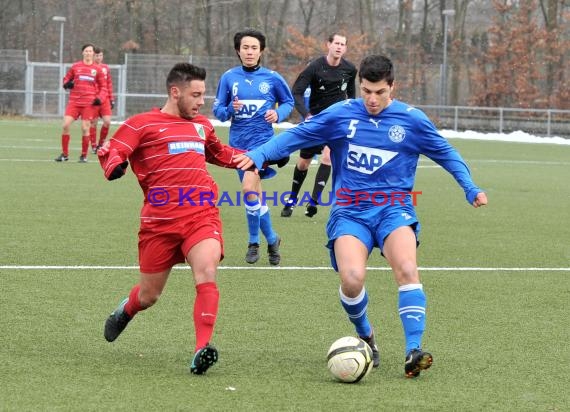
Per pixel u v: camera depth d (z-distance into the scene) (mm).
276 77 22953
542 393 11852
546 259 22594
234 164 13727
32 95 95750
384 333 15133
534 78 106438
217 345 14055
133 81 95312
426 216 30312
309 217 29672
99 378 12062
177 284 18484
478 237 25906
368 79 12984
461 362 13367
